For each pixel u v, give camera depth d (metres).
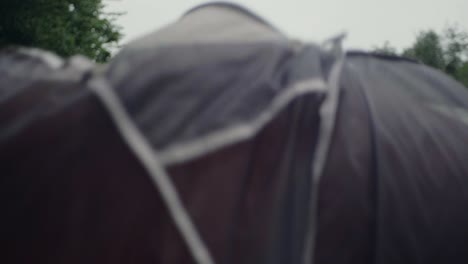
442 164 1.71
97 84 1.46
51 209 1.38
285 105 1.49
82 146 1.42
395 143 1.66
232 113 1.44
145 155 1.37
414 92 1.94
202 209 1.36
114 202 1.37
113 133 1.41
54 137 1.43
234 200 1.39
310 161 1.52
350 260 1.49
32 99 1.52
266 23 1.97
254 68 1.56
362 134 1.63
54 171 1.40
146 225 1.35
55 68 1.67
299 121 1.54
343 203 1.51
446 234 1.64
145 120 1.42
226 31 1.74
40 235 1.37
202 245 1.33
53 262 1.36
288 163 1.48
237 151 1.41
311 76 1.52
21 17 9.98
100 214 1.37
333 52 1.79
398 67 2.12
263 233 1.41
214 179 1.38
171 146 1.38
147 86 1.46
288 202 1.47
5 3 9.73
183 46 1.61
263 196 1.44
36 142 1.43
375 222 1.52
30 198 1.39
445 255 1.62
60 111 1.46
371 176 1.57
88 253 1.35
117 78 1.51
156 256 1.34
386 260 1.52
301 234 1.46
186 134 1.39
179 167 1.37
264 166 1.46
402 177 1.61
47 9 10.52
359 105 1.70
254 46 1.65
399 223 1.56
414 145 1.70
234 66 1.55
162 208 1.36
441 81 2.10
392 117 1.75
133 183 1.38
